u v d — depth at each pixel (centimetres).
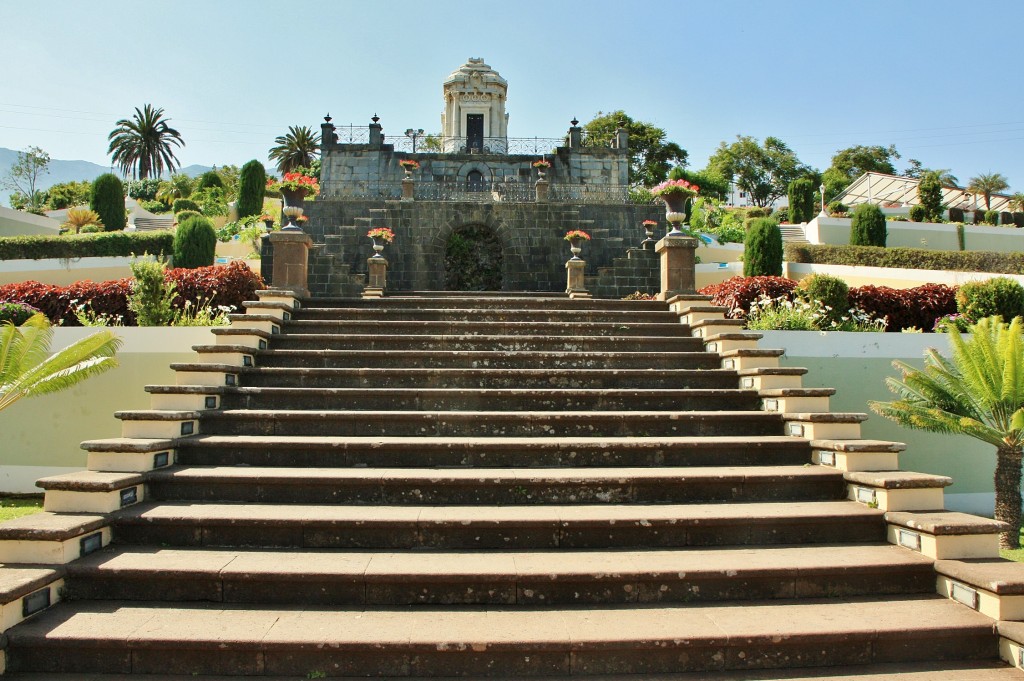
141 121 5728
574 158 3025
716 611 384
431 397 620
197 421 561
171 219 3497
